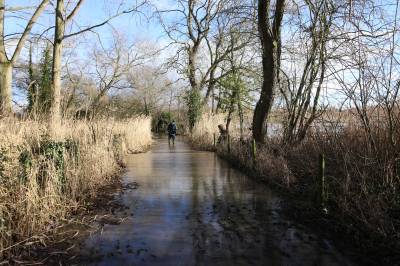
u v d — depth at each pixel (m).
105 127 15.30
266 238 6.27
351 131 9.27
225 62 31.61
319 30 11.48
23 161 6.98
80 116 14.45
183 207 8.38
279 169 10.64
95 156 11.38
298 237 6.30
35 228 6.32
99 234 6.57
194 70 36.19
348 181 7.55
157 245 6.02
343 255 5.52
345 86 10.92
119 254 5.66
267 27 13.41
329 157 9.78
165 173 13.31
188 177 12.38
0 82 18.38
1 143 7.17
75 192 8.69
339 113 9.68
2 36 18.73
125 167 14.95
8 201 6.20
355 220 6.55
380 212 6.27
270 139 13.96
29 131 9.34
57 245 6.05
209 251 5.73
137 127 25.62
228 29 22.14
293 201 8.56
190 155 19.89
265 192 9.77
